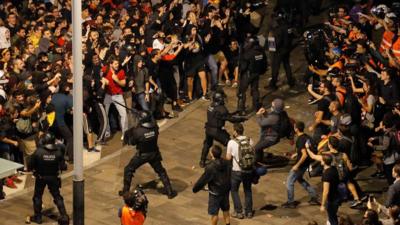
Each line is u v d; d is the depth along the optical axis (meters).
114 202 42.38
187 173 45.44
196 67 53.03
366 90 44.81
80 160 31.20
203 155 45.59
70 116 45.94
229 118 43.94
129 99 51.19
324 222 40.31
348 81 45.94
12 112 43.72
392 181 41.47
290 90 55.34
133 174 44.38
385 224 34.97
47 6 63.97
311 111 52.44
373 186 44.06
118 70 47.69
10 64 48.38
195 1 58.59
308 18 65.25
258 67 50.25
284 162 46.84
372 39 57.53
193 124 51.41
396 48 49.47
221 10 55.59
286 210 41.56
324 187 37.56
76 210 31.62
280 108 44.59
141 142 41.12
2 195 42.59
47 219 40.69
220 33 52.88
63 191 43.62
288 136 45.09
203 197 42.94
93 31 51.09
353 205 41.38
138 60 48.62
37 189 39.28
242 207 40.97
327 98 43.88
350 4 66.44
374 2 61.38
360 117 43.88
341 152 38.78
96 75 47.47
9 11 61.22
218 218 40.62
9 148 43.78
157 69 50.34
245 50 50.19
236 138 39.81
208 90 54.59
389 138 41.12
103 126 48.31
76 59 30.31
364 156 45.12
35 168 38.75
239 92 51.16
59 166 39.19
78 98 30.61
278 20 54.28
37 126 44.59
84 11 59.09
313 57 51.25
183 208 41.72
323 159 37.53
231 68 55.69
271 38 54.28
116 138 49.41
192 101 53.97
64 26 56.03
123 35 52.28
